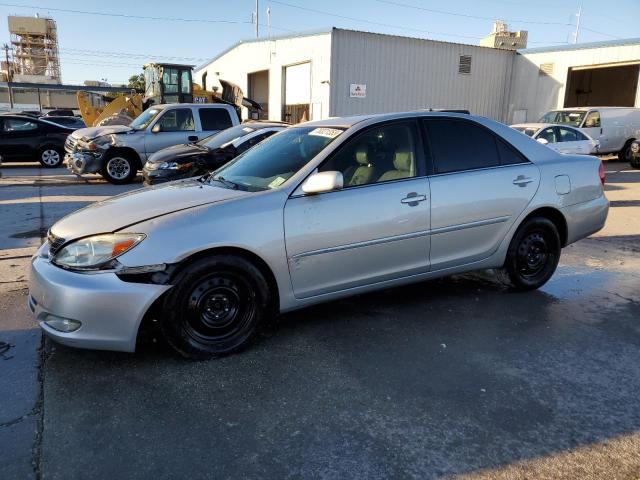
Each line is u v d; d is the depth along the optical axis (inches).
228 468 99.3
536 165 188.7
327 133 164.7
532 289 197.8
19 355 143.6
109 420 114.0
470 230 173.9
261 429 111.3
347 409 119.0
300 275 147.1
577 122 733.9
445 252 171.0
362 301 186.4
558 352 148.6
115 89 2031.3
